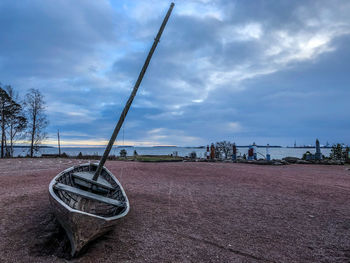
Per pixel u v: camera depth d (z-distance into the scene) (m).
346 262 3.95
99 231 3.96
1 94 30.12
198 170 16.47
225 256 4.18
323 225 5.68
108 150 6.74
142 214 6.41
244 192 9.29
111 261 3.92
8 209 6.48
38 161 23.31
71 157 30.38
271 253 4.30
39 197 7.81
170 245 4.59
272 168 18.14
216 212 6.70
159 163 22.66
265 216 6.37
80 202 5.82
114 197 6.16
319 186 10.45
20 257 4.00
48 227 5.23
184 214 6.48
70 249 4.27
